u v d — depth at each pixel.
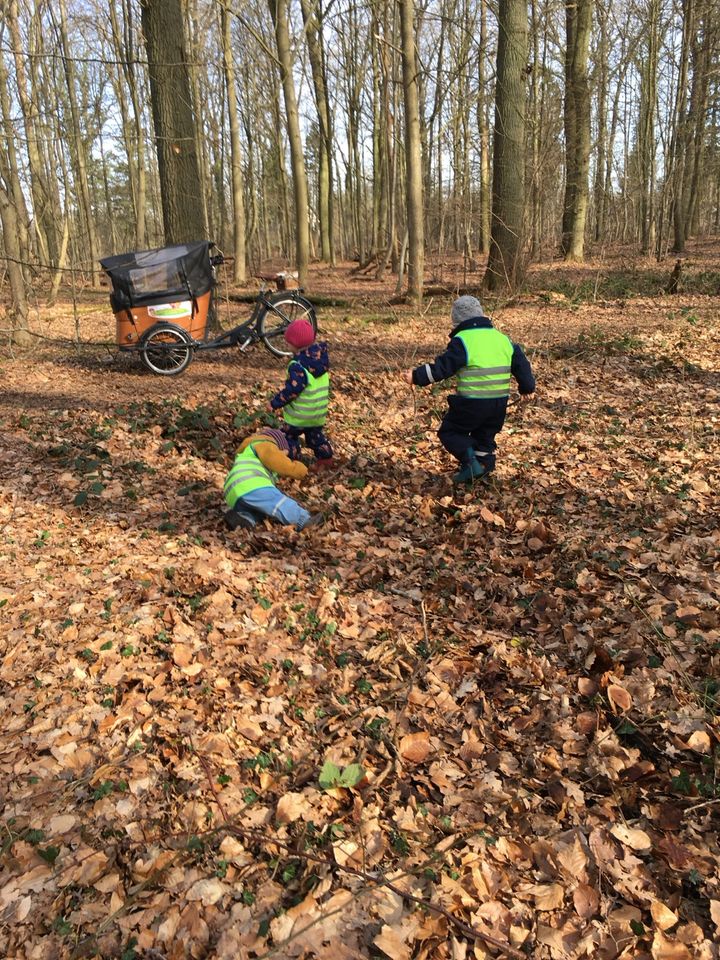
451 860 2.49
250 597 4.23
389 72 19.89
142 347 9.33
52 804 2.75
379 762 3.00
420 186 14.13
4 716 3.22
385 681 3.51
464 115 19.22
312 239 37.59
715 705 3.08
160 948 2.22
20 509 5.36
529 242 15.33
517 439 6.80
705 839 2.50
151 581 4.38
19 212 16.75
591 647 3.56
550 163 15.05
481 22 16.31
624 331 11.20
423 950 2.18
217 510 5.48
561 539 4.72
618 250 26.62
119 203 45.34
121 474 6.11
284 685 3.45
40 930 2.28
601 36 22.41
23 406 8.11
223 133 28.80
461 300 5.31
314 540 4.94
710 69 23.53
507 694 3.34
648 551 4.45
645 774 2.81
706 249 28.47
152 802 2.77
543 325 12.24
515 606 4.05
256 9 25.19
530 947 2.20
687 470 5.77
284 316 10.18
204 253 9.70
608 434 6.82
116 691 3.39
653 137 22.94
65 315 14.95
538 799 2.74
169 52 10.34
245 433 7.07
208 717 3.23
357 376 9.16
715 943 2.16
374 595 4.28
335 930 2.27
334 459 6.41
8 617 3.98
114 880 2.44
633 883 2.37
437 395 8.16
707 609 3.78
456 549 4.77
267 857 2.54
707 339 10.38
